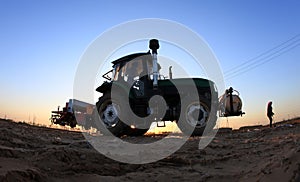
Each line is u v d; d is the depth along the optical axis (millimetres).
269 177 3186
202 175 4199
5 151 4434
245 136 9375
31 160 4230
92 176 3932
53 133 10195
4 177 2996
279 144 6234
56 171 3957
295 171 2988
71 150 4953
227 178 3928
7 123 10750
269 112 12758
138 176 4152
